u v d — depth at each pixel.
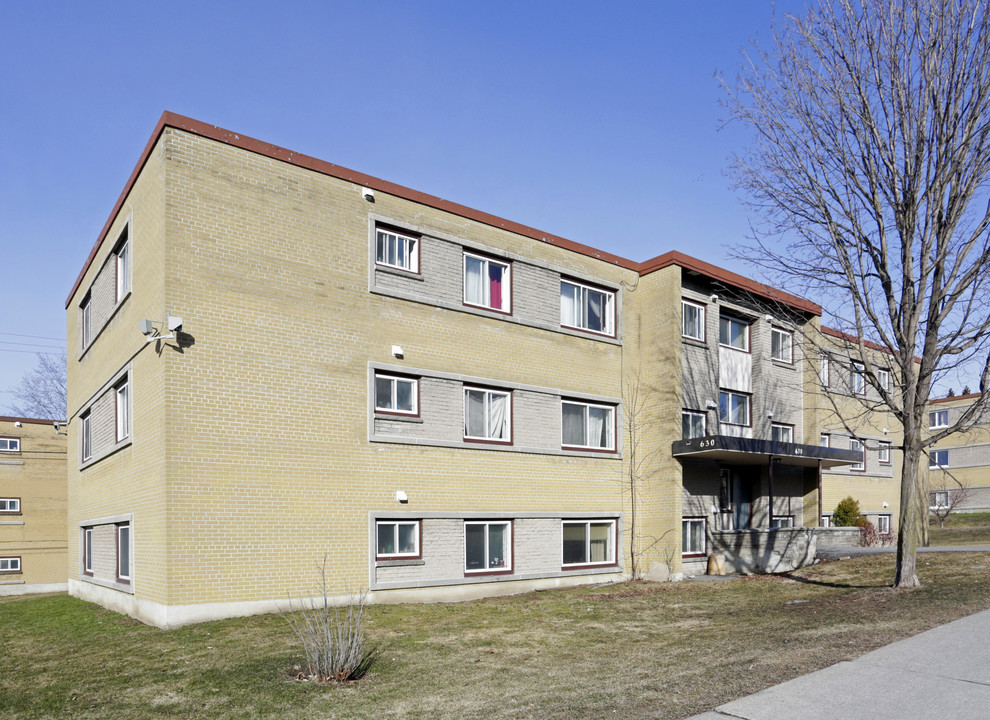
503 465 18.64
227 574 14.07
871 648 9.84
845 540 27.77
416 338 17.36
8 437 34.12
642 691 8.44
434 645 11.72
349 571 15.66
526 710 8.01
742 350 25.05
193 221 14.41
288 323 15.37
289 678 9.63
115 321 17.97
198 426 14.05
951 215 15.20
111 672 10.23
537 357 19.73
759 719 7.18
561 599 17.12
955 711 7.27
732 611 14.53
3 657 11.82
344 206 16.48
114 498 17.44
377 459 16.36
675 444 20.97
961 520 45.47
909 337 15.76
